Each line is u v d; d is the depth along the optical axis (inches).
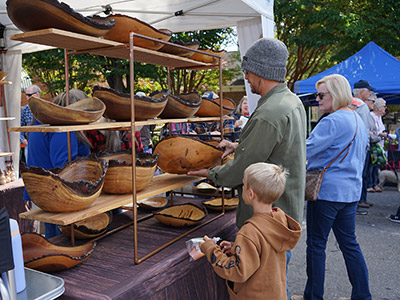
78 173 66.9
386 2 380.8
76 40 56.7
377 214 196.2
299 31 454.6
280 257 60.8
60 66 363.6
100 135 89.0
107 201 63.3
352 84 246.5
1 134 189.0
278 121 64.5
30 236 62.3
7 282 42.0
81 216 55.4
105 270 60.0
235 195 108.3
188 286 67.9
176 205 91.3
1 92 187.5
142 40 67.2
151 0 148.3
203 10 148.8
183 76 450.0
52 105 52.1
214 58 89.8
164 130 161.2
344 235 93.0
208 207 93.6
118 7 154.3
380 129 232.1
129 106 64.4
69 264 58.4
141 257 65.1
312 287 93.5
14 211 142.6
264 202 60.2
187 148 73.8
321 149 88.1
